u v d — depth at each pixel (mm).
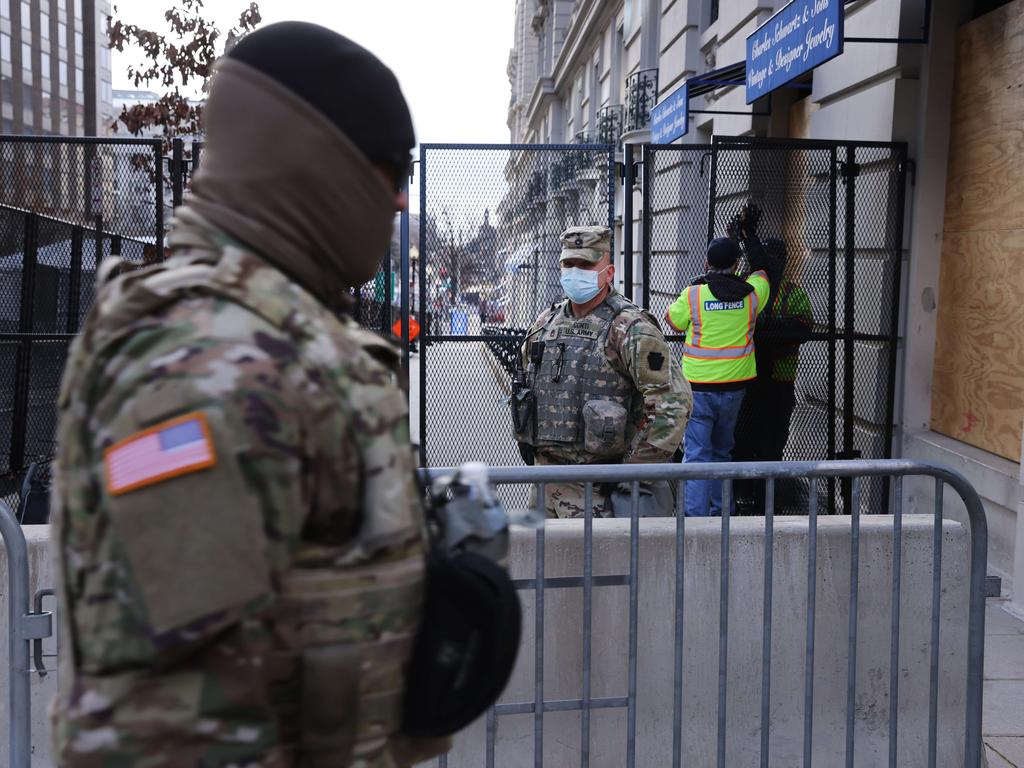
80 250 6465
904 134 6387
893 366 6477
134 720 957
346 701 1058
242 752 984
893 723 2965
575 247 4082
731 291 5844
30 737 2848
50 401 6809
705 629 3152
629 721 2875
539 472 2766
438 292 6262
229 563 947
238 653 981
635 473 2809
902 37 6309
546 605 3096
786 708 3184
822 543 3178
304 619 1038
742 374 5902
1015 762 3428
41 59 43969
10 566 2727
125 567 952
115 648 960
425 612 1172
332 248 1156
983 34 5840
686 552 3137
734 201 6445
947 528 3201
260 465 969
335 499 1054
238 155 1121
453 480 1325
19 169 6281
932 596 3041
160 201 6109
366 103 1148
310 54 1127
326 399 1033
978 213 5914
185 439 946
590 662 2877
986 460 5629
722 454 6074
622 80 17688
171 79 10086
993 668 4211
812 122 7984
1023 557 4871
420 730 1163
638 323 3984
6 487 6605
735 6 9688
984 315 5844
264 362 996
